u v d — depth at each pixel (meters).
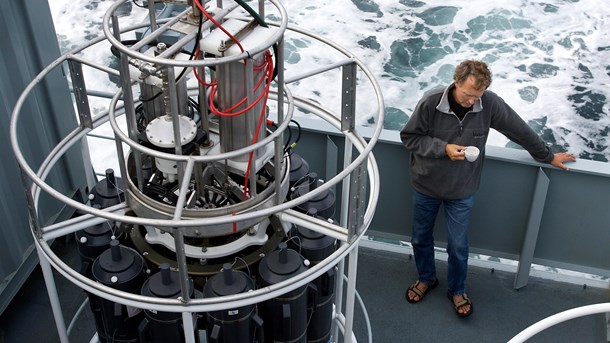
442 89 3.22
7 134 3.54
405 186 3.95
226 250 2.55
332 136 3.87
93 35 7.84
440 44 8.18
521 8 8.72
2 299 3.62
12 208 3.63
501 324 3.75
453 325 3.74
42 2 3.66
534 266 4.75
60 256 4.03
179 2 2.31
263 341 2.57
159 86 2.32
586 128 7.12
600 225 3.83
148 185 2.48
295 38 8.08
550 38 8.30
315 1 8.74
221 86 2.28
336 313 3.15
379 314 3.79
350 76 2.64
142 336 2.46
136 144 2.21
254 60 2.22
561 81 7.71
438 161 3.33
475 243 4.09
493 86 7.63
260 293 2.21
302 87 7.36
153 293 2.36
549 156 3.52
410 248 4.18
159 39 2.47
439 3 8.77
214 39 2.16
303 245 2.62
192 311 2.19
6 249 3.62
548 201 3.80
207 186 2.50
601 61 7.98
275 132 2.27
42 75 2.53
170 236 2.63
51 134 4.00
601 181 3.66
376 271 4.03
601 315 3.77
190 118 2.48
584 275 4.65
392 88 7.58
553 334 3.70
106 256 2.52
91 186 3.06
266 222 2.58
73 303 3.78
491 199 3.88
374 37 8.23
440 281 3.98
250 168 2.36
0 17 3.40
